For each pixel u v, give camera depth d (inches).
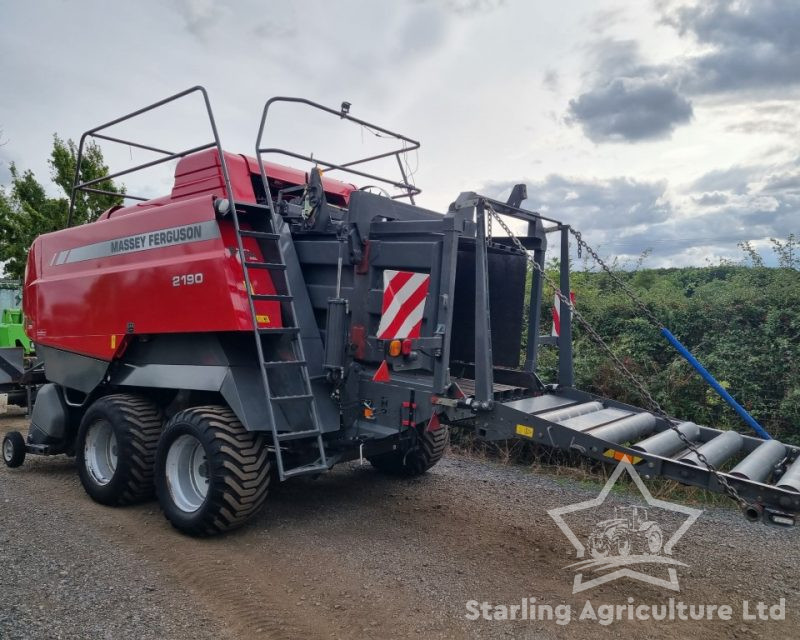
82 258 239.0
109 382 226.7
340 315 186.1
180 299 193.2
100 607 135.6
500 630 130.4
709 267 408.8
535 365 207.9
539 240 204.2
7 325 402.6
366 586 149.3
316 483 236.5
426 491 228.5
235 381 180.4
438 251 173.5
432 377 181.2
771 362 267.7
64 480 244.7
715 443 160.9
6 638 121.0
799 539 188.2
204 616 133.3
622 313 322.3
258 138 195.9
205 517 173.6
